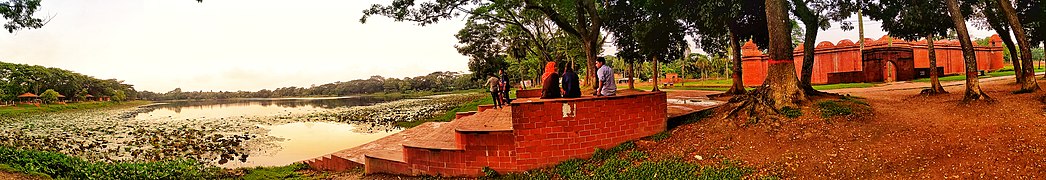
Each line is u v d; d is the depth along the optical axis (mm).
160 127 26812
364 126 23562
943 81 23812
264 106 62375
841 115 8773
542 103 8484
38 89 73312
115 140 19578
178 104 88562
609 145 8781
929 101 10914
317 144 17156
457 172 8844
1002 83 16281
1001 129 7379
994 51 34406
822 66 30562
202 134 21703
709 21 14312
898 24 14656
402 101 60875
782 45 9719
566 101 8539
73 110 61844
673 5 15492
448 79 112375
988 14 14180
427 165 9125
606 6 19984
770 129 8516
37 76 73375
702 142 8492
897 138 7539
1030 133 7004
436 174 9039
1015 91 11156
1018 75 13383
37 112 54406
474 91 92125
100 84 91000
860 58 29125
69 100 77562
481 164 8688
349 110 40781
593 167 8164
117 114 47500
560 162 8508
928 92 12945
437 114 26516
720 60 57375
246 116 36375
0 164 7375
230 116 37094
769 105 9289
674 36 19562
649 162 7906
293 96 160125
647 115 9156
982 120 7984
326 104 62281
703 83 45031
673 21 17344
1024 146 6594
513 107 8477
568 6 17469
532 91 17000
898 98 12477
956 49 32000
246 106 65062
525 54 45125
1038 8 15000
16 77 69812
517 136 8477
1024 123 7496
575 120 8562
